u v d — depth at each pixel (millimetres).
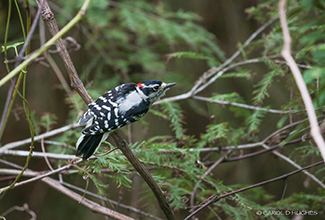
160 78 11383
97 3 10391
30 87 11680
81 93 5895
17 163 11914
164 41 11977
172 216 6148
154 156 7293
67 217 11766
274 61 8961
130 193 11516
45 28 11305
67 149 8797
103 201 7934
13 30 10930
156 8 12031
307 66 7910
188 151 7492
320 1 4645
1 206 12102
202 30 11742
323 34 4238
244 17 12734
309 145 7883
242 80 11984
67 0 11031
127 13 11156
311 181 11414
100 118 5910
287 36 3711
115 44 11797
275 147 8195
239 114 9461
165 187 7680
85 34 11516
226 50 12703
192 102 10945
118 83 10828
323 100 3766
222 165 12086
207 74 10008
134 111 6246
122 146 5824
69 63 5664
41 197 12227
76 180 11008
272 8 9320
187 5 13227
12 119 11773
